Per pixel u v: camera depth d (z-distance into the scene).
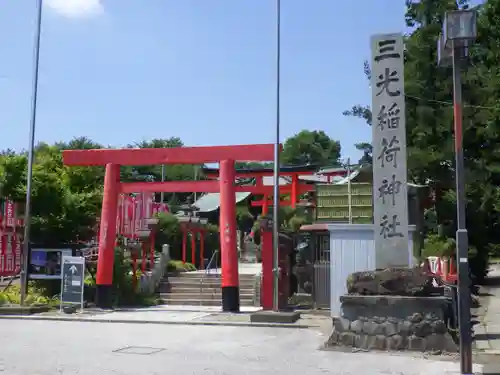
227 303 18.86
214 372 9.19
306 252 20.27
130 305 20.88
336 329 12.05
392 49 12.66
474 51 27.94
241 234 47.78
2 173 22.98
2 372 9.14
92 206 25.14
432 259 21.81
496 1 27.69
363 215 20.55
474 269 25.88
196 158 19.67
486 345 12.20
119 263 21.02
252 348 11.85
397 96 12.52
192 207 45.56
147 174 65.25
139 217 30.69
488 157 25.95
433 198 28.02
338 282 16.30
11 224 23.39
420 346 11.30
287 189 32.62
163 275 24.31
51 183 23.31
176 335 13.88
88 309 19.38
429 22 27.83
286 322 15.89
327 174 39.31
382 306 11.72
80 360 10.26
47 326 15.76
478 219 26.23
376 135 12.59
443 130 25.88
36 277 20.44
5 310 18.09
